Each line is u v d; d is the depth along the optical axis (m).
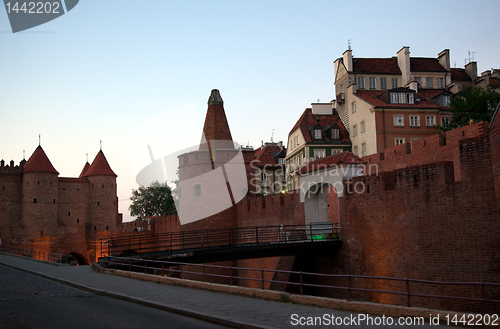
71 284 19.95
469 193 19.88
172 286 18.27
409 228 22.86
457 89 66.25
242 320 11.54
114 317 12.66
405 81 62.97
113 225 67.62
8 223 61.97
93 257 65.56
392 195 24.08
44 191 62.09
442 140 31.12
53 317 12.66
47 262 32.47
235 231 45.38
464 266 19.92
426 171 22.02
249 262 40.88
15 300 15.77
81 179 66.88
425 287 21.73
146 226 63.75
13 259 38.50
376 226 25.14
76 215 65.44
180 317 12.67
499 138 18.00
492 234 18.84
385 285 24.23
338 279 27.89
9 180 62.72
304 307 13.16
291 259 30.53
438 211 21.28
